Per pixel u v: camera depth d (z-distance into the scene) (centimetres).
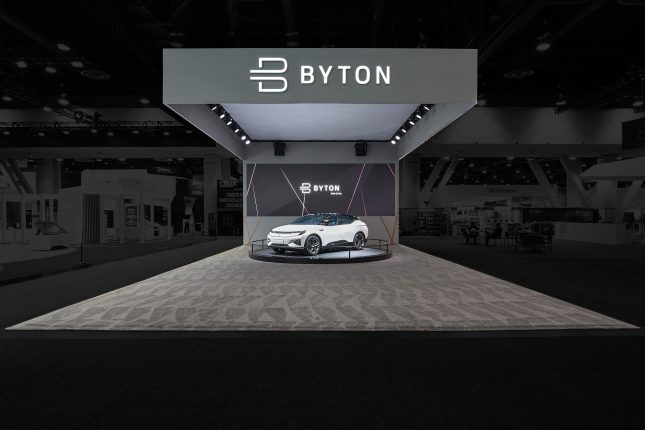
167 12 1234
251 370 388
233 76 812
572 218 2633
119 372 383
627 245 1895
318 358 419
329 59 814
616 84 1852
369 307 627
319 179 1650
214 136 1188
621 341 473
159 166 3847
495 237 1883
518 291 748
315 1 1366
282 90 812
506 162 3834
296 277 908
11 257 1388
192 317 572
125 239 2267
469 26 1297
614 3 1292
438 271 998
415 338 483
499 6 1191
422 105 1073
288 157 1652
